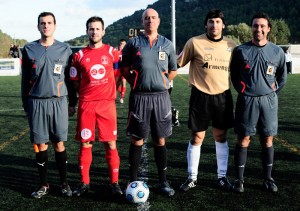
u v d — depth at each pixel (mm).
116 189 3475
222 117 3570
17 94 12344
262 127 3463
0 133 6328
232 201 3312
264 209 3129
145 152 5004
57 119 3383
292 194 3467
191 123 3596
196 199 3373
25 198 3447
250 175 4027
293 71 22906
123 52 3451
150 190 3627
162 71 3389
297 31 66125
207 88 3508
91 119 3389
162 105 3416
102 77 3363
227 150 3723
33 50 3318
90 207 3221
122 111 8484
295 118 7445
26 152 5082
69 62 3453
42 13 3324
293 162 4496
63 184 3537
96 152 5043
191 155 3684
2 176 4074
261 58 3371
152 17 3332
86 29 3393
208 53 3488
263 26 3324
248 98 3412
